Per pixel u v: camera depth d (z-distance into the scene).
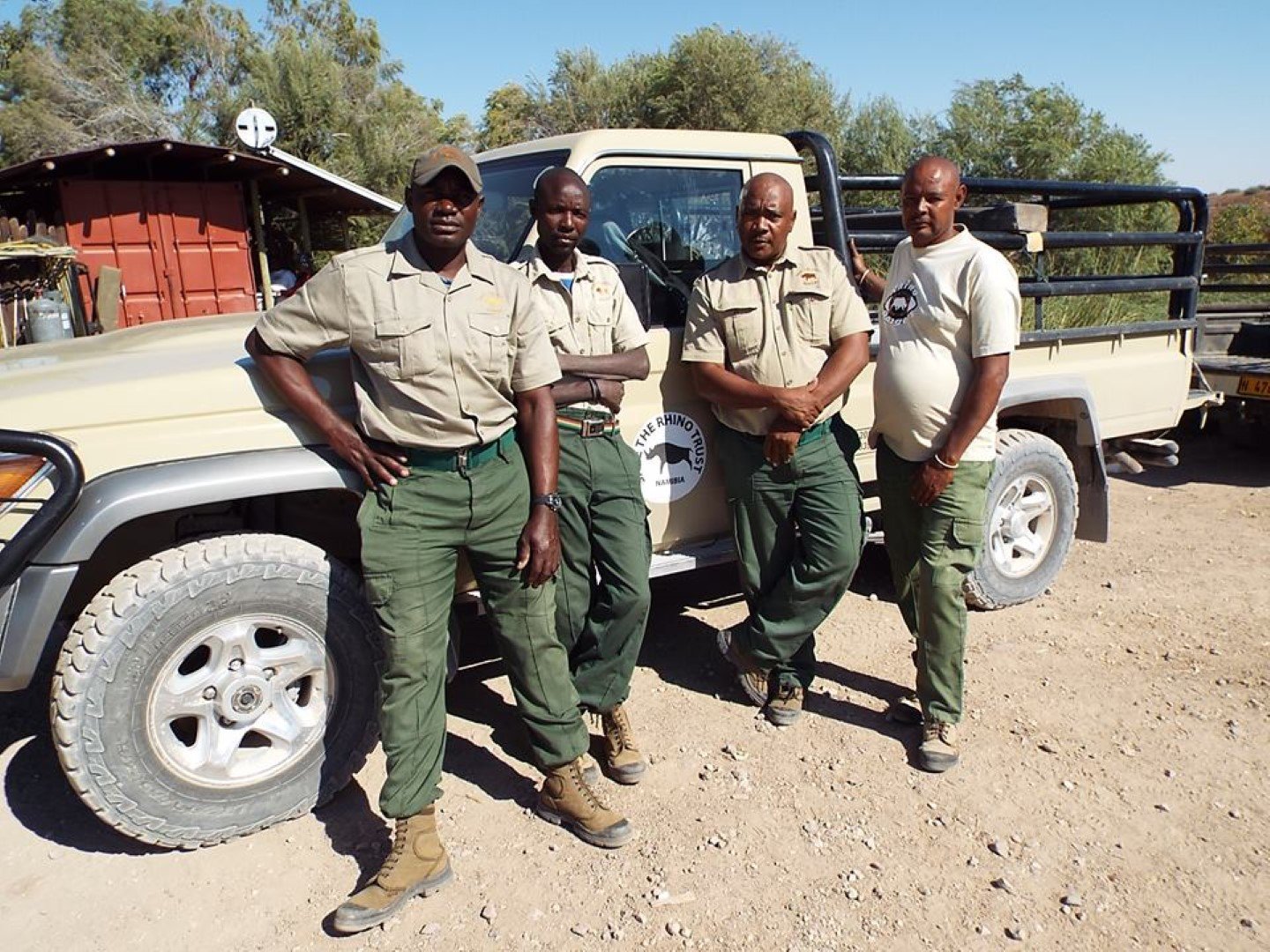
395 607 2.85
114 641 2.80
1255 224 19.61
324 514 3.72
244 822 3.07
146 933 2.74
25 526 2.70
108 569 3.48
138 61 33.81
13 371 3.22
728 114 23.38
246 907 2.84
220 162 13.18
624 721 3.48
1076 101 17.88
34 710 4.00
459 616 4.47
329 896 2.89
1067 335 4.98
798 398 3.45
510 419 2.90
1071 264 11.48
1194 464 8.37
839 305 3.52
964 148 18.19
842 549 3.65
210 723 3.02
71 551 2.76
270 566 2.99
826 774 3.51
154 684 2.88
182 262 13.48
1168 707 3.96
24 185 13.22
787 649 3.79
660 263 3.97
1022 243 4.87
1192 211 5.79
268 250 15.24
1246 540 6.08
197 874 2.97
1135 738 3.73
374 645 3.19
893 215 5.92
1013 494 4.82
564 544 3.31
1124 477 7.94
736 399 3.54
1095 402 5.19
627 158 3.88
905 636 4.69
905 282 3.48
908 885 2.92
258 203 13.99
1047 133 17.56
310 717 3.15
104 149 12.27
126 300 13.18
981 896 2.87
